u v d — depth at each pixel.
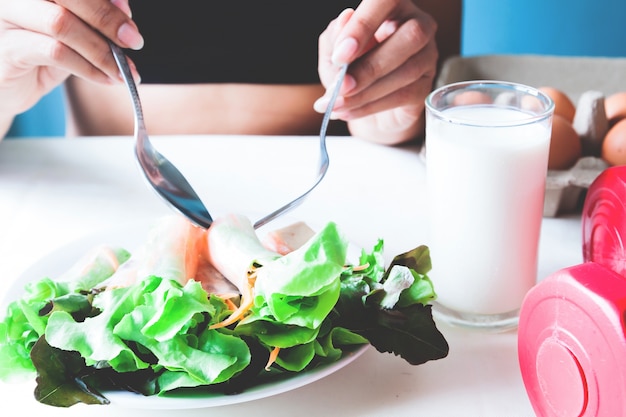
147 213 0.79
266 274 0.47
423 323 0.51
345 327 0.51
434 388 0.53
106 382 0.48
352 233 0.74
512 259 0.58
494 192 0.56
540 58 0.96
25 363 0.49
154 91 1.11
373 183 0.85
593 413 0.43
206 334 0.47
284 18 1.13
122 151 0.93
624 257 0.55
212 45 1.13
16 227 0.76
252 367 0.48
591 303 0.42
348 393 0.52
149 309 0.46
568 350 0.44
